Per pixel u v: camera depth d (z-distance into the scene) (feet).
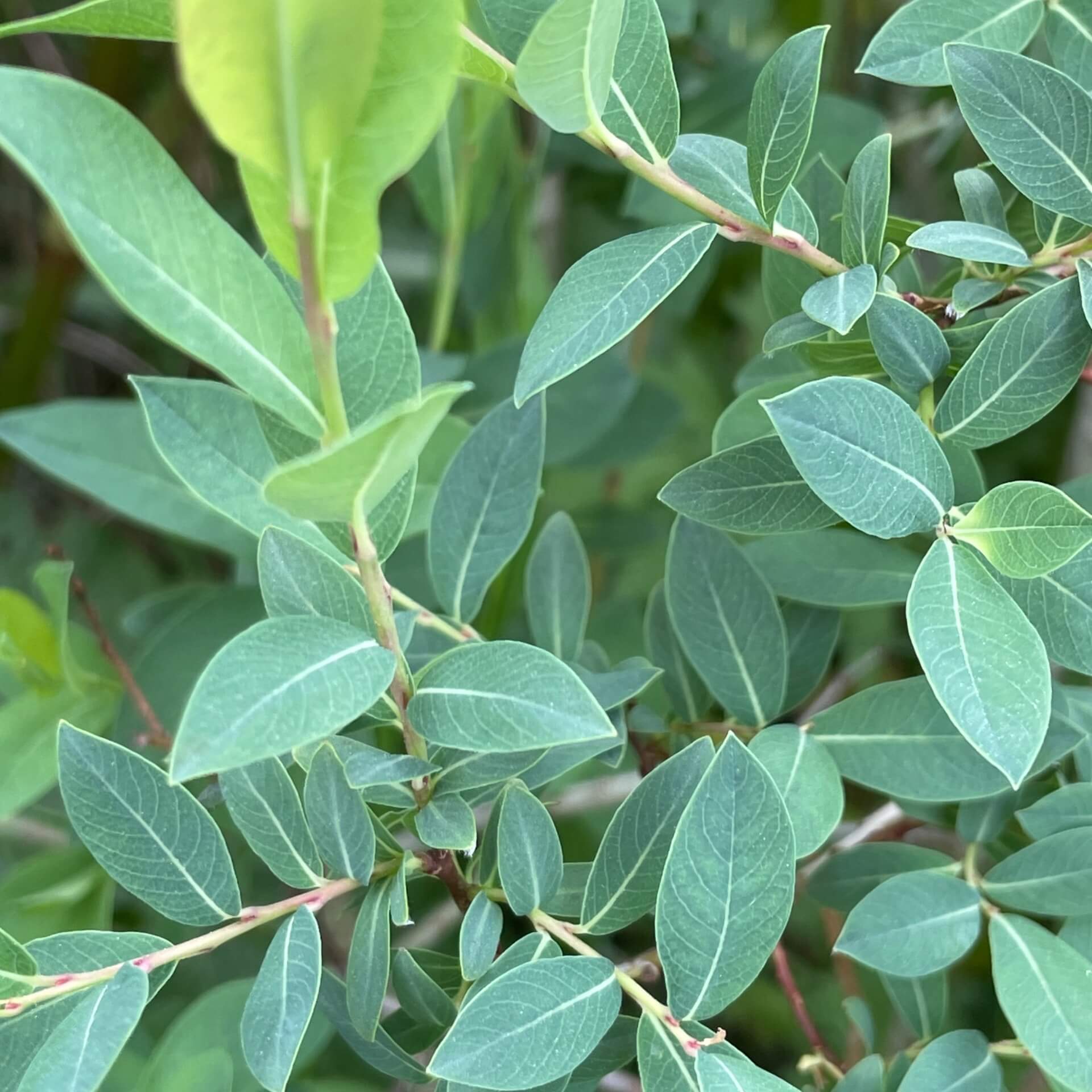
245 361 0.80
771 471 1.04
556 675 0.88
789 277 1.19
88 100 0.76
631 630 1.72
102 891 1.41
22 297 2.92
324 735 0.81
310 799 0.96
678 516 1.16
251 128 0.72
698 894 0.92
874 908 1.06
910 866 1.18
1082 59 1.10
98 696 1.55
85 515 2.55
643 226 2.18
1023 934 1.04
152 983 0.95
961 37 1.09
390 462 0.79
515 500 1.18
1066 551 0.92
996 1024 1.51
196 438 1.00
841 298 0.98
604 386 1.69
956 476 1.07
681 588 1.16
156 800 0.97
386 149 0.75
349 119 0.73
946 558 0.94
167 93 2.41
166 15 0.92
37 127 0.75
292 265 0.79
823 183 1.21
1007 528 0.94
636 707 1.28
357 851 0.96
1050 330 0.99
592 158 1.93
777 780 1.07
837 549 1.21
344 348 0.90
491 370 1.69
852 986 1.46
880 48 1.09
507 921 1.50
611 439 1.88
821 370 1.14
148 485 1.64
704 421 2.48
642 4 0.97
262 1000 0.93
